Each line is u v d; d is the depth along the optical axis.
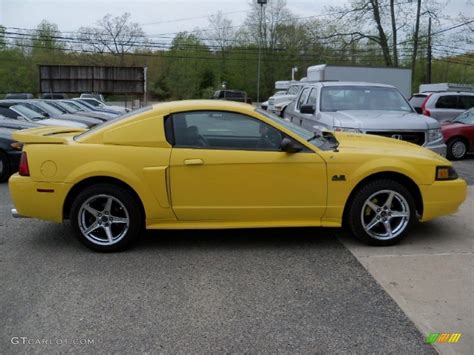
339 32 42.69
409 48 40.31
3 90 66.56
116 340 3.26
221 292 3.96
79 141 4.86
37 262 4.66
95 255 4.83
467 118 12.27
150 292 3.97
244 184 4.77
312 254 4.80
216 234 5.44
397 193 4.89
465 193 5.10
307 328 3.39
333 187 4.82
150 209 4.78
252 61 67.25
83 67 38.56
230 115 4.82
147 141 4.77
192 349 3.14
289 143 4.69
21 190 4.82
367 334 3.30
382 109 8.68
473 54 40.44
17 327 3.43
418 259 4.63
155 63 72.44
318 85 9.36
